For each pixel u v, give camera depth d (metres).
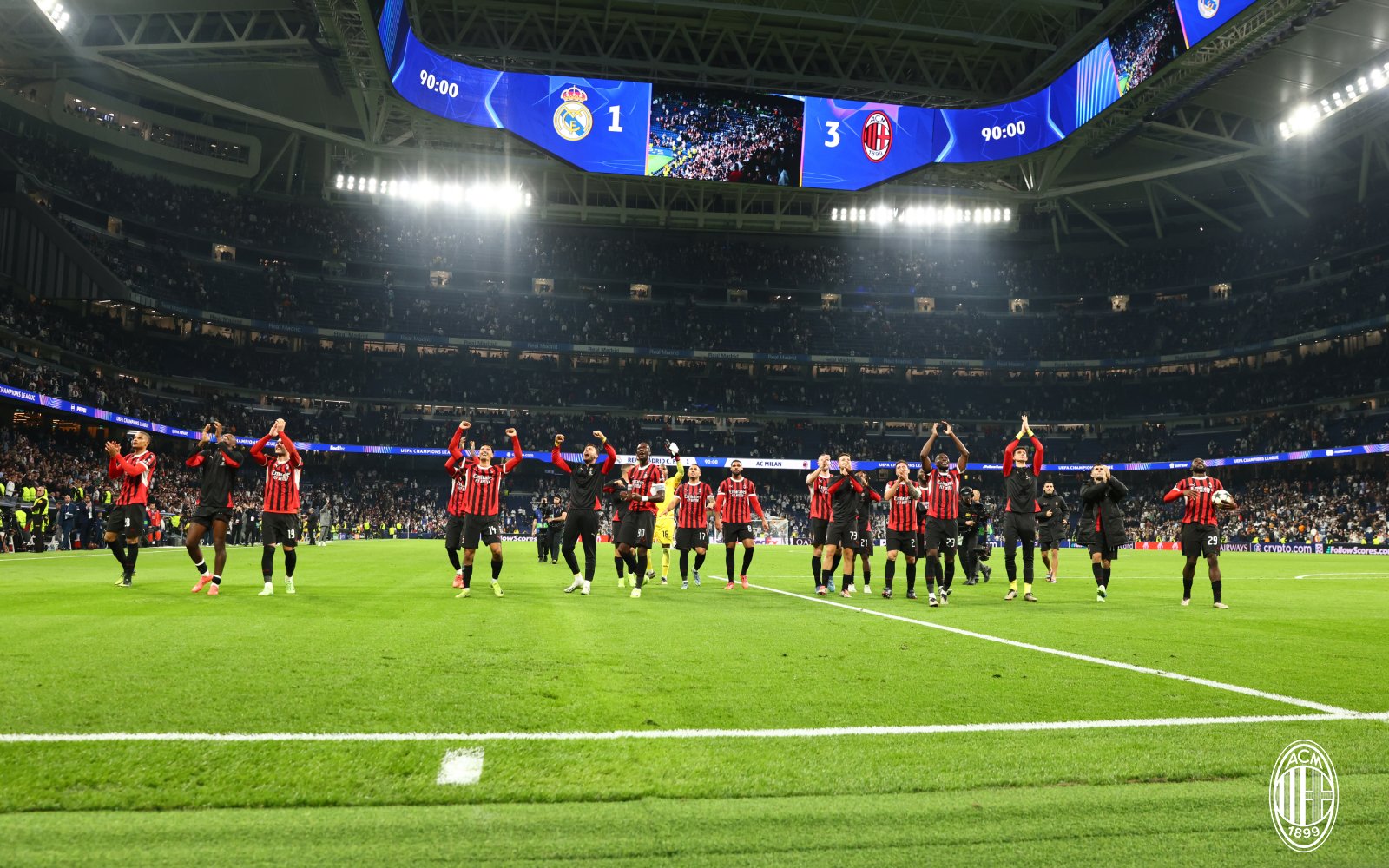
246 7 39.56
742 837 3.47
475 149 50.78
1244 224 61.88
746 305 67.00
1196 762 4.50
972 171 50.88
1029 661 7.53
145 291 50.91
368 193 52.50
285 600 11.99
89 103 50.50
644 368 65.75
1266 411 58.88
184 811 3.67
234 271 57.72
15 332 42.44
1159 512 57.75
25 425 45.44
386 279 62.72
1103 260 66.75
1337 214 57.72
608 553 33.09
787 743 4.76
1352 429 53.88
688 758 4.46
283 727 4.90
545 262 64.88
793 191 56.09
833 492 14.27
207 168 55.47
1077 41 40.69
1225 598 15.19
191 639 8.03
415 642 8.04
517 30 43.34
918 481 14.75
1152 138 49.81
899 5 41.53
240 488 51.56
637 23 44.16
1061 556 36.19
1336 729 5.21
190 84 47.22
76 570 17.88
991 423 65.06
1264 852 3.39
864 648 8.14
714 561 29.25
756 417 63.88
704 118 43.50
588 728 4.99
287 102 48.94
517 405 61.53
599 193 58.81
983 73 48.38
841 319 67.06
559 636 8.64
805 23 43.88
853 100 44.50
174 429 49.75
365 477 59.56
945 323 67.44
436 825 3.54
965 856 3.33
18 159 46.78
